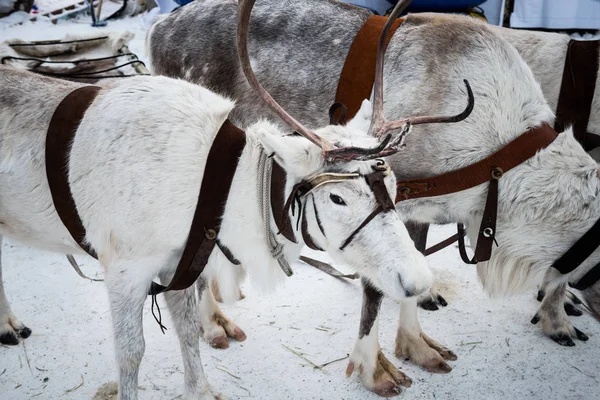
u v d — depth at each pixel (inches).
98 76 187.0
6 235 108.1
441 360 119.5
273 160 86.3
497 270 116.2
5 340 124.0
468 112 80.3
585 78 125.0
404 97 115.6
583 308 142.4
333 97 125.5
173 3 294.7
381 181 80.6
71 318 133.8
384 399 112.1
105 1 410.0
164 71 153.7
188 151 89.4
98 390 113.1
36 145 95.2
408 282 78.8
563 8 265.3
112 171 89.7
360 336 113.9
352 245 82.7
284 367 119.9
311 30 130.4
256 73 134.2
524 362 122.6
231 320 130.5
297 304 140.3
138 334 94.3
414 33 118.6
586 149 128.6
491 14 279.7
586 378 118.3
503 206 109.0
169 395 112.3
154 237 90.0
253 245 91.7
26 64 196.4
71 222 94.9
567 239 107.6
